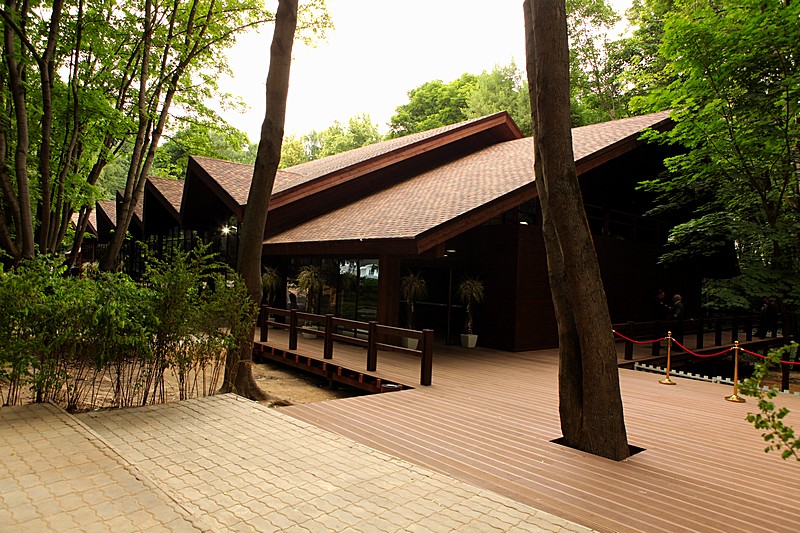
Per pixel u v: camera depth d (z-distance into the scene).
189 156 16.03
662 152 15.27
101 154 12.76
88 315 5.15
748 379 2.65
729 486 3.87
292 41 7.09
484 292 11.90
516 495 3.52
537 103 4.79
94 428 4.57
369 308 11.45
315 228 12.84
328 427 5.09
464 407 6.16
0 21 9.38
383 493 3.30
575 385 4.72
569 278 4.57
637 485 3.81
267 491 3.27
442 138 16.16
